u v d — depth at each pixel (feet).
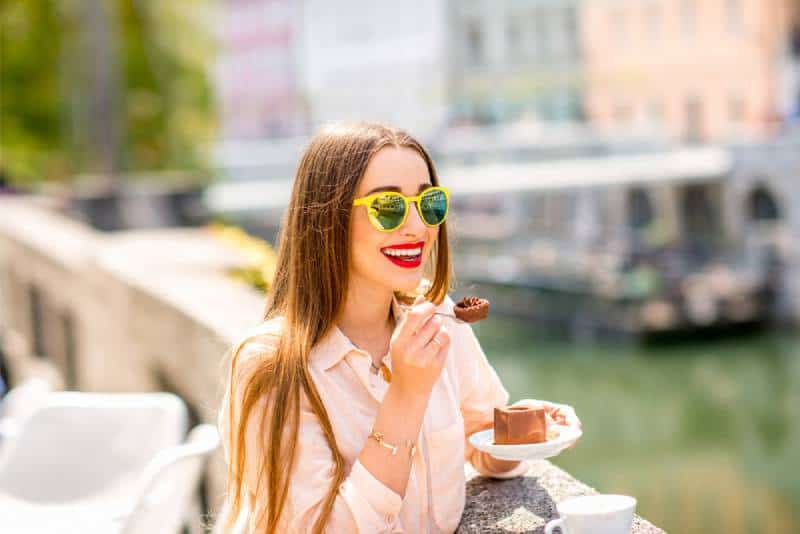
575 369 107.86
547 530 7.52
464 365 8.59
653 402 96.27
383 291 7.80
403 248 7.45
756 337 117.08
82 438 12.51
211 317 15.65
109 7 64.85
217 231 31.78
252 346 7.47
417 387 7.00
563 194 160.45
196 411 16.02
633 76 164.04
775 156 126.00
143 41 105.29
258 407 7.25
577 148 153.07
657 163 139.03
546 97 176.96
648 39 161.38
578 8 170.81
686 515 69.56
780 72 143.84
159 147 106.63
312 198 7.50
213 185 113.60
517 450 7.64
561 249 149.79
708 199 138.21
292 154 123.95
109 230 51.60
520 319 129.90
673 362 109.29
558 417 8.20
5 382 20.11
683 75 156.46
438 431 7.82
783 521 68.08
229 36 232.73
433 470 7.83
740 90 148.87
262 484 7.22
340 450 7.33
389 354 7.86
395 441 6.99
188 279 20.52
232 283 19.81
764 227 127.85
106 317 23.91
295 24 215.92
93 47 64.64
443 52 188.55
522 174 146.00
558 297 124.26
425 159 7.69
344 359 7.48
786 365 105.19
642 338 114.01
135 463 12.36
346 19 205.87
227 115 235.40
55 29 98.22
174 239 30.37
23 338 36.06
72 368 28.91
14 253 37.19
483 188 138.31
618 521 6.90
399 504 7.02
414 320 6.99
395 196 7.32
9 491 12.35
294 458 7.19
